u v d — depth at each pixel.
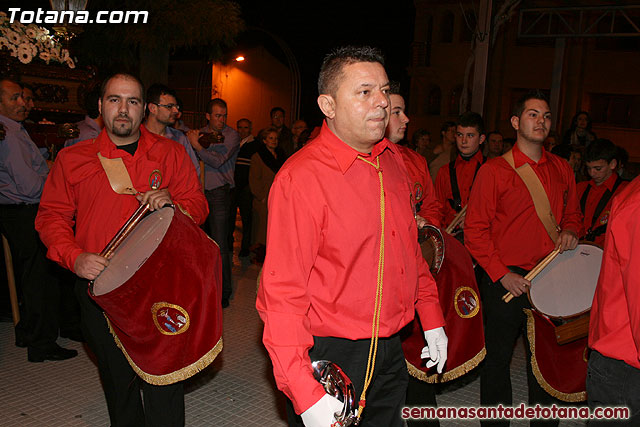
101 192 2.96
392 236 2.13
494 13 10.34
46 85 5.54
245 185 7.87
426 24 24.22
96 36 8.99
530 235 3.32
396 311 2.19
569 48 23.53
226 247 5.82
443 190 4.68
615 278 2.14
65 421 3.59
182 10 8.50
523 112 3.32
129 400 3.06
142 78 9.48
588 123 9.52
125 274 2.67
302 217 1.96
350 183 2.04
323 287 2.08
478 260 3.32
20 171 4.14
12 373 4.23
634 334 2.00
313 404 1.84
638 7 12.03
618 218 2.05
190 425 3.60
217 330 2.83
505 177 3.31
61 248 2.84
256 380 4.25
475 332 3.04
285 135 9.64
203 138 5.48
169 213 2.76
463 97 11.05
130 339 2.71
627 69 23.48
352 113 1.97
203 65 20.28
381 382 2.34
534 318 3.22
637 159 23.88
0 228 4.72
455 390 4.17
